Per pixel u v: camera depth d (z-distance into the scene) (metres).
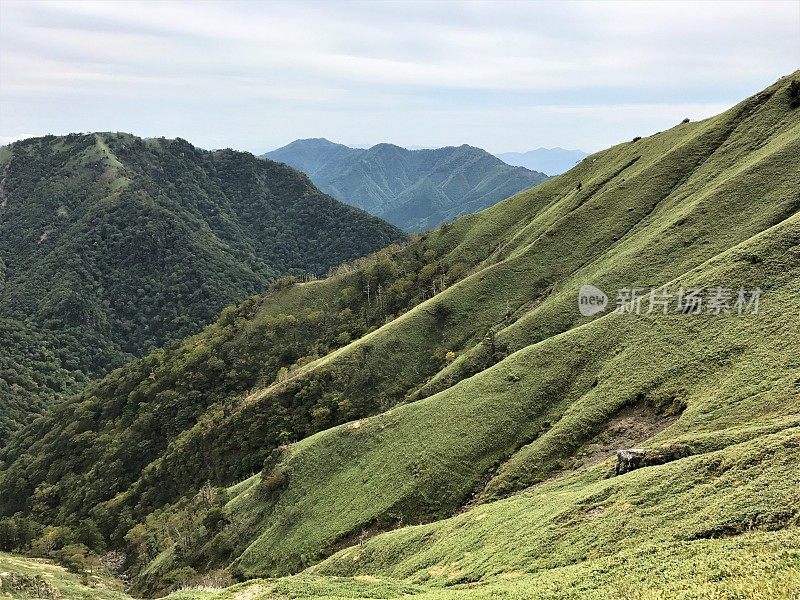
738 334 68.75
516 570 41.28
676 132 174.00
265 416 137.00
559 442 70.75
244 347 185.00
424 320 145.75
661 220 130.88
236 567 85.81
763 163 117.88
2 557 105.88
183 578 89.31
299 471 98.00
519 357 93.62
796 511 31.95
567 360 86.38
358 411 129.62
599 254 139.75
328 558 70.50
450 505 75.31
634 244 127.25
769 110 142.12
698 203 120.00
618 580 29.41
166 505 133.12
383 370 136.62
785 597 22.31
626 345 81.12
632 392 70.81
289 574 78.06
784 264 76.31
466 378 107.56
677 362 70.75
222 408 152.12
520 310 137.38
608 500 45.25
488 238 198.38
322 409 129.88
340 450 97.50
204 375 177.38
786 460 38.12
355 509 81.81
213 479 134.75
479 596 33.00
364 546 66.44
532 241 168.88
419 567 53.41
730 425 54.38
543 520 47.94
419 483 79.19
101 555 125.50
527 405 82.88
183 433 153.88
